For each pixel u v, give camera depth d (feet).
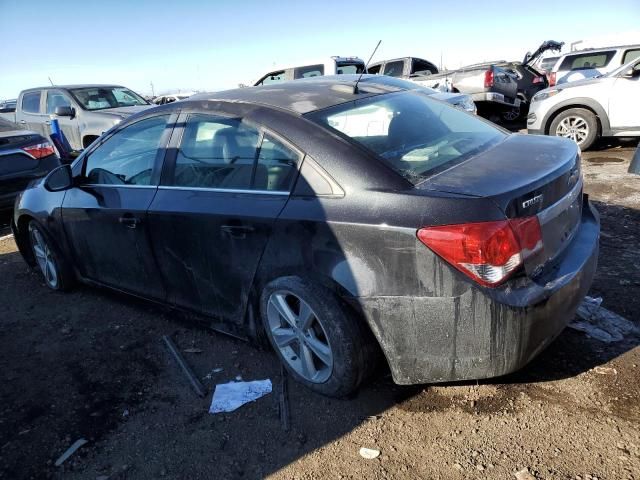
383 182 7.34
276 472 7.17
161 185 10.21
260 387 8.99
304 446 7.55
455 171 7.53
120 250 11.18
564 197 7.68
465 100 27.07
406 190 7.13
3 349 11.29
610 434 7.04
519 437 7.18
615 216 15.72
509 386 8.20
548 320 6.97
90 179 12.05
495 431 7.35
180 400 8.94
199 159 9.63
